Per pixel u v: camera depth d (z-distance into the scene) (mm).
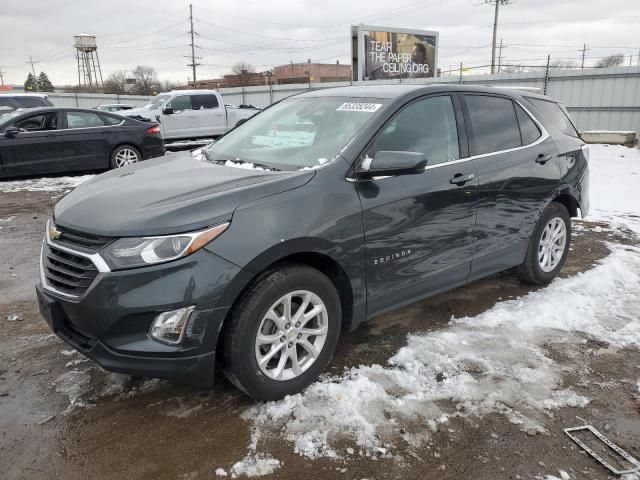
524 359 3439
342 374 3240
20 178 10938
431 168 3562
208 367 2672
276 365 3020
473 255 3938
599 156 13789
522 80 20234
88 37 79438
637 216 7484
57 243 2818
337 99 3840
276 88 29953
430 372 3260
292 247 2799
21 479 2396
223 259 2598
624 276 4949
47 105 16203
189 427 2750
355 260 3121
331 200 2986
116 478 2408
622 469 2480
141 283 2506
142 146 11578
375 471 2453
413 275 3516
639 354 3547
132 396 3027
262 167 3328
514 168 4137
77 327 2693
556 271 4824
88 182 3537
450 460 2531
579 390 3121
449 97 3889
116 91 68812
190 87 60375
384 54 27438
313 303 3008
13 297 4520
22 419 2818
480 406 2932
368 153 3244
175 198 2801
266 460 2510
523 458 2551
